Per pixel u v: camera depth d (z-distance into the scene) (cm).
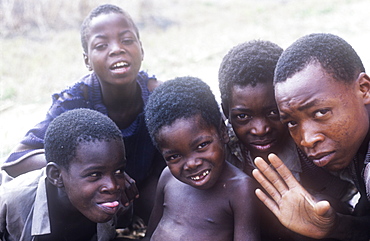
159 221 285
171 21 1120
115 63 313
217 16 1161
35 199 271
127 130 331
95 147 246
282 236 271
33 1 1032
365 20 981
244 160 286
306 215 222
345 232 239
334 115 209
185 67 750
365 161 223
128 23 324
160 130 240
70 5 1062
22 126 532
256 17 1120
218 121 252
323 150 213
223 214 253
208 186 246
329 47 216
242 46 265
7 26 1005
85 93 329
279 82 221
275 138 257
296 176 276
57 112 319
